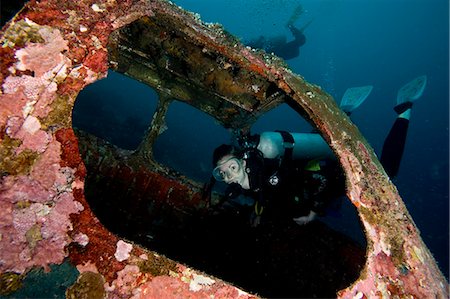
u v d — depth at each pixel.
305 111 1.81
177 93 2.66
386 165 3.13
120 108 11.72
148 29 2.03
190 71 2.36
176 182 2.90
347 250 2.67
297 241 2.83
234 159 2.36
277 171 2.42
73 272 0.99
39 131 1.07
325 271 2.69
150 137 2.75
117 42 2.25
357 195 1.47
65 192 1.06
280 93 2.11
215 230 3.02
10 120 1.04
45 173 1.04
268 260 2.89
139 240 2.74
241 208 3.07
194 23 1.72
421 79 3.29
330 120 1.79
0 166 1.00
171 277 1.07
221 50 1.76
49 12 1.21
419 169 29.45
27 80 1.09
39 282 0.95
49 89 1.11
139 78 2.58
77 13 1.27
